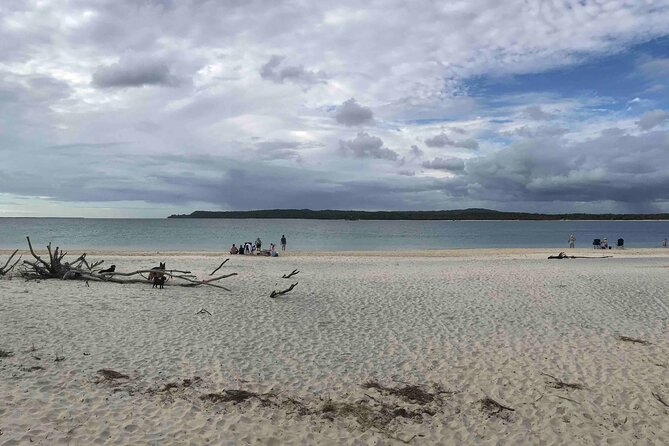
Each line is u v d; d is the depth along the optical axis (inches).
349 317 490.6
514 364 361.7
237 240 2402.8
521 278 776.3
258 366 339.9
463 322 479.8
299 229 4375.0
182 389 291.3
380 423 265.7
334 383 317.4
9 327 395.2
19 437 219.9
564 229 4970.5
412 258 1316.4
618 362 368.8
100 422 242.4
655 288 685.3
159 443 227.9
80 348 352.8
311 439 245.3
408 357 372.8
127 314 465.1
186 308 504.1
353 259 1248.8
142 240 2342.5
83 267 912.9
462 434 258.7
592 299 601.6
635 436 260.2
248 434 244.5
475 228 5226.4
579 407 292.2
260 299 566.9
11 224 5036.9
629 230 4680.1
